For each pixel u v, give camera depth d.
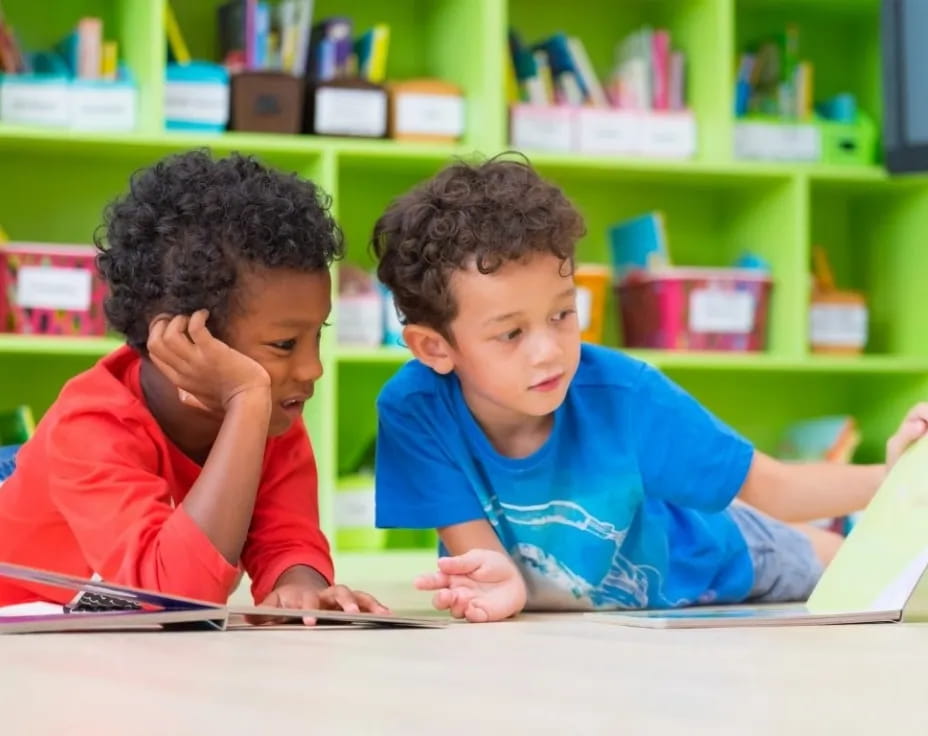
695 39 3.74
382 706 0.76
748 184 3.84
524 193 1.65
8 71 3.29
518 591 1.59
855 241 4.14
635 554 1.96
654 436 1.85
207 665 0.98
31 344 3.14
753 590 2.21
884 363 3.69
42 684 0.86
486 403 1.79
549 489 1.84
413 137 3.47
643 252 3.70
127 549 1.46
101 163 3.58
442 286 1.68
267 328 1.55
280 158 3.46
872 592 1.52
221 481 1.47
